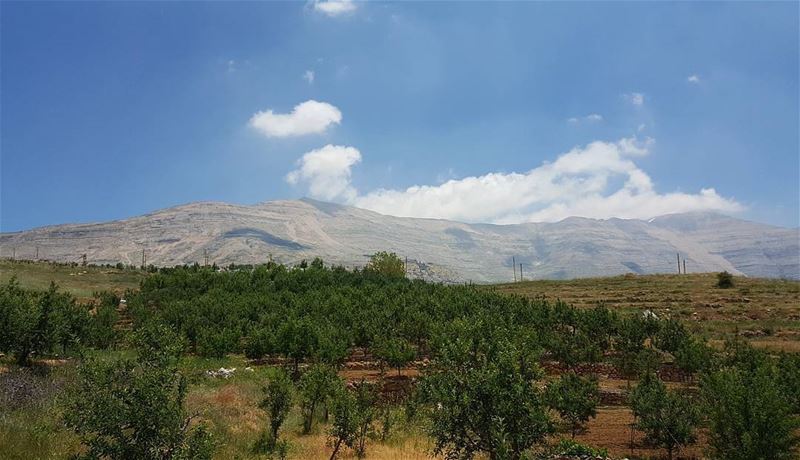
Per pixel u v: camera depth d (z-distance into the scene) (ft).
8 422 54.80
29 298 112.16
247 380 112.68
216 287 263.08
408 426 91.20
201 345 159.22
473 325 47.32
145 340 38.47
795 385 92.32
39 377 80.18
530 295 323.16
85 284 313.73
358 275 323.98
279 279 283.18
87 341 130.21
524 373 43.27
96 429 34.12
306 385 88.48
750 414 57.47
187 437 36.35
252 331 168.96
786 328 208.44
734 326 215.51
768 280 344.08
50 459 47.80
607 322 183.52
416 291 256.73
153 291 250.98
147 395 34.99
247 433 75.31
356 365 168.96
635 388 91.30
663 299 280.10
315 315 197.16
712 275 363.97
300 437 82.89
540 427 40.73
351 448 76.13
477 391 41.11
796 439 57.31
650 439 82.28
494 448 40.73
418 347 181.98
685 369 135.23
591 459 68.03
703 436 90.17
